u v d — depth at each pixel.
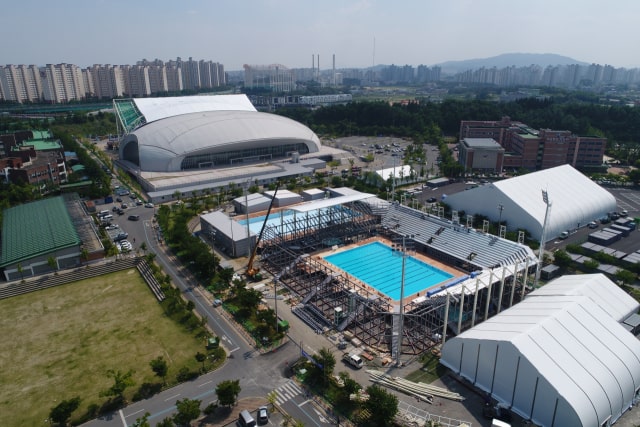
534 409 57.81
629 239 122.06
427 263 106.00
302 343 75.88
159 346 74.56
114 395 60.25
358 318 82.00
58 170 177.75
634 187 177.00
